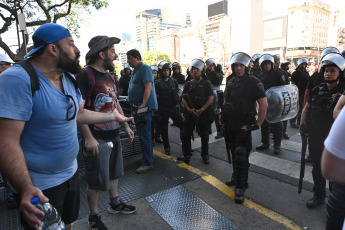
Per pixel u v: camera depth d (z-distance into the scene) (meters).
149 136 3.65
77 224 2.50
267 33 105.69
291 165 4.03
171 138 5.88
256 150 4.82
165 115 4.61
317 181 2.78
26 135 1.36
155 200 2.94
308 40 100.25
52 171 1.48
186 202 2.90
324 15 106.81
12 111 1.21
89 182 2.26
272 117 4.12
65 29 1.44
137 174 3.63
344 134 0.83
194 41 113.19
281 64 7.23
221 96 3.37
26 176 1.21
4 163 1.19
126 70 6.44
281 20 100.69
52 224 1.23
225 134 3.29
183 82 7.72
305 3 98.31
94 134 2.31
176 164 4.00
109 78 2.37
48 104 1.36
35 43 1.40
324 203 2.86
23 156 1.25
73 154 1.60
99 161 2.22
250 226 2.46
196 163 4.27
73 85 1.65
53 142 1.44
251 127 2.95
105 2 14.04
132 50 3.54
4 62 2.94
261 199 3.01
